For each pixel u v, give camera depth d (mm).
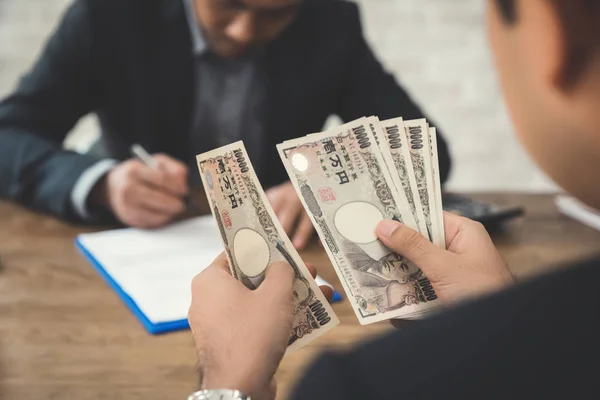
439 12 2768
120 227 1354
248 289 647
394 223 756
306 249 1217
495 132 2855
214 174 748
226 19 1508
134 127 1737
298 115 1755
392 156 826
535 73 341
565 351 335
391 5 2770
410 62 2820
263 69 1703
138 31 1661
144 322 927
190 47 1673
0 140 1496
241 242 730
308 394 359
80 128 2674
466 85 2828
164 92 1696
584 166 361
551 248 1244
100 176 1345
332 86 1785
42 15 2695
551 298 352
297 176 823
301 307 730
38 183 1408
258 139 1740
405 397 341
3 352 852
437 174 801
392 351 358
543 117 357
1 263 1143
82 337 895
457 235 761
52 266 1137
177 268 1099
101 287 1055
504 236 1303
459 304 377
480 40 2781
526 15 340
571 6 313
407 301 778
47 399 757
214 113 1728
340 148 831
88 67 1675
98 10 1645
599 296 345
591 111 333
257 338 589
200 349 603
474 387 337
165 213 1299
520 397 332
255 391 564
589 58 324
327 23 1771
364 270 788
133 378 803
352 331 921
